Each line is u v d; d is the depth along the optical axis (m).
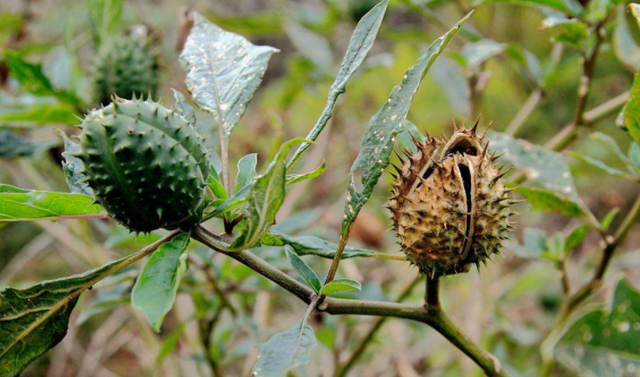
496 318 0.50
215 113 0.35
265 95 0.71
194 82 0.36
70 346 0.61
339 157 0.74
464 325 0.56
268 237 0.33
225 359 0.46
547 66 0.48
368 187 0.32
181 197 0.32
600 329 0.39
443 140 0.35
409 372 0.52
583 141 0.80
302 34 0.59
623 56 0.43
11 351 0.32
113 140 0.31
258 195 0.30
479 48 0.46
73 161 0.35
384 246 0.62
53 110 0.44
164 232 0.43
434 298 0.34
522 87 0.77
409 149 0.36
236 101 0.35
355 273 0.50
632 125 0.36
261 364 0.30
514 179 0.44
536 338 0.52
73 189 0.34
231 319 0.50
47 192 0.32
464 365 0.52
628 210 0.76
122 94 0.45
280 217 0.52
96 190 0.32
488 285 0.53
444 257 0.34
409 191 0.34
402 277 0.57
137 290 0.30
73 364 0.67
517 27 0.81
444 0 0.51
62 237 0.50
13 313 0.32
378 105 0.70
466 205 0.34
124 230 0.44
